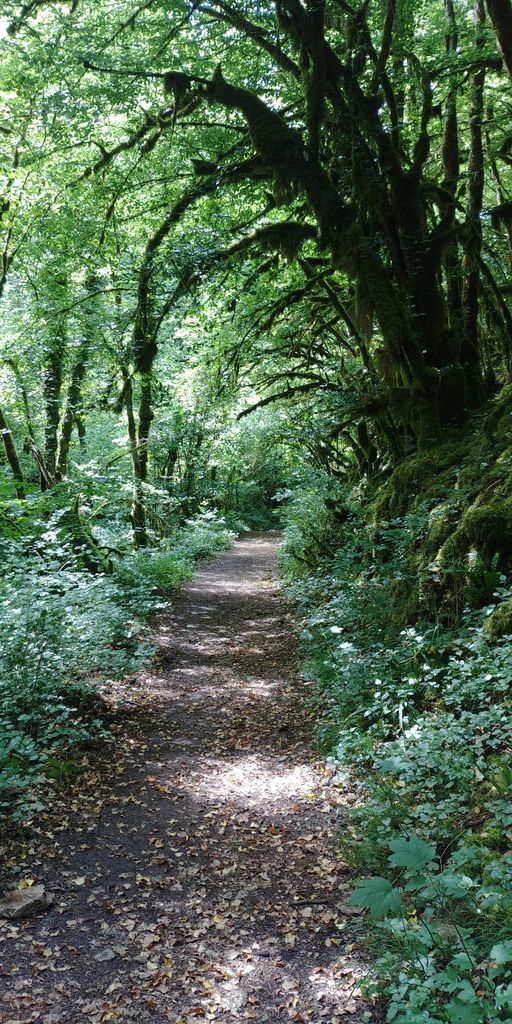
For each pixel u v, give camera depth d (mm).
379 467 14375
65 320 15102
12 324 15398
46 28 12758
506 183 17500
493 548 7406
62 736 7176
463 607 7402
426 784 5066
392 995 3480
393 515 11055
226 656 11055
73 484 13812
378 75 11781
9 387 15023
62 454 16484
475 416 11547
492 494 8078
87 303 15141
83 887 4719
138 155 14367
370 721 6766
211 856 5137
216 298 15305
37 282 15305
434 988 3287
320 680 8602
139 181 14562
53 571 10492
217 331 16781
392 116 12141
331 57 11508
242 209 15008
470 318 12766
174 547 21875
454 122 12727
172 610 14297
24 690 7031
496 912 3678
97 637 9172
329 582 13211
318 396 14656
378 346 13961
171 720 8102
